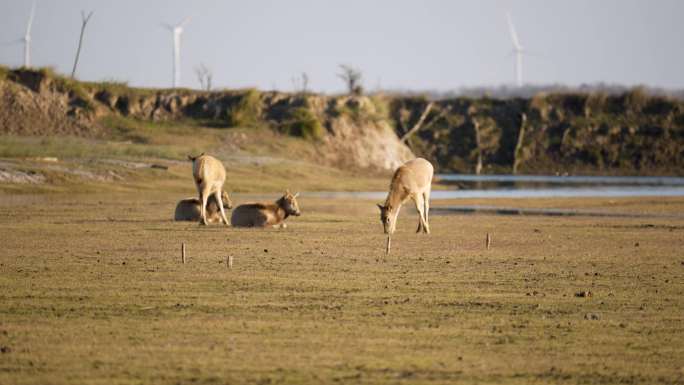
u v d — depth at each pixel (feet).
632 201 521.24
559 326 159.22
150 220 356.79
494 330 155.53
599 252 265.54
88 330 151.53
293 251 259.39
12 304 172.76
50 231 306.76
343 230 326.85
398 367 130.82
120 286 194.39
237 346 141.59
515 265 234.79
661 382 126.31
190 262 232.94
